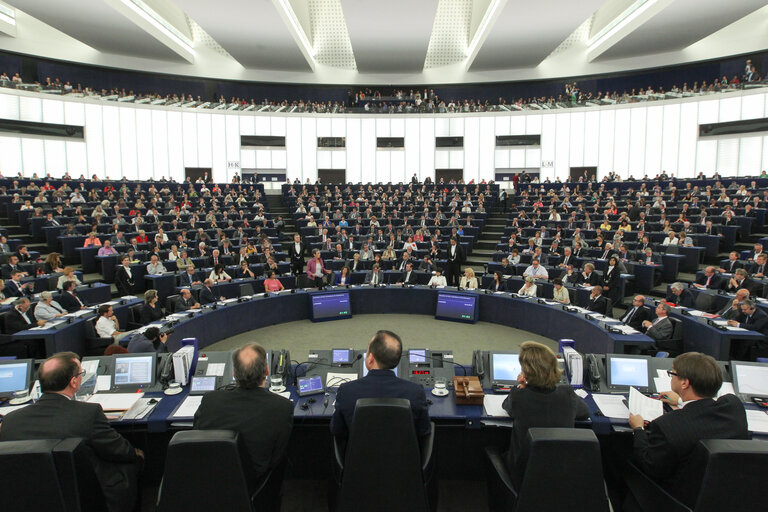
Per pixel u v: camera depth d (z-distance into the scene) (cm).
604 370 483
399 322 1077
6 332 778
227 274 1190
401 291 1148
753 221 1525
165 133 2616
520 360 323
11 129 2144
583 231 1566
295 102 2953
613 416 413
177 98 2691
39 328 735
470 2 2661
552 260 1312
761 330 725
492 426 415
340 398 299
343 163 2931
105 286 1058
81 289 1008
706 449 233
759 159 2173
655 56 2625
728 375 468
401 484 263
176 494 244
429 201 2092
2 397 455
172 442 239
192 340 511
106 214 1677
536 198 2120
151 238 1566
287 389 474
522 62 2703
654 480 300
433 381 480
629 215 1727
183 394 466
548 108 2739
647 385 468
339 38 2861
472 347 899
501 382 476
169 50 2494
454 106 2892
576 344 851
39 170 2233
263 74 2923
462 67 2980
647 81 2745
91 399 446
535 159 2812
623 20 2317
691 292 949
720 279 998
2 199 1675
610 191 2094
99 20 2030
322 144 2914
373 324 1061
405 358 501
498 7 1914
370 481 262
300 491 434
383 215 1947
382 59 2659
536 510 246
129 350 591
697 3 1855
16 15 2295
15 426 289
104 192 1980
